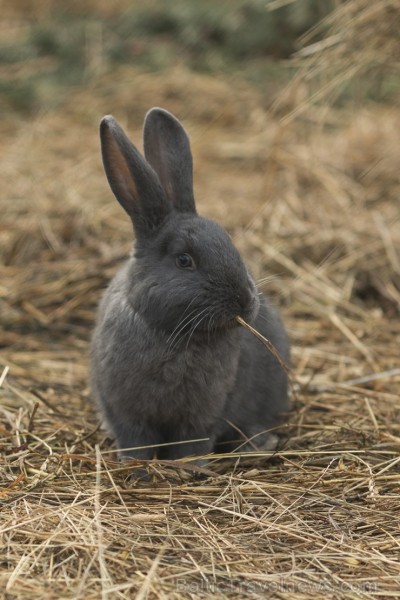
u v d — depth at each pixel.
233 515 8.03
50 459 8.95
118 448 9.41
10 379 11.30
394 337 12.83
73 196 16.03
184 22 23.08
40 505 7.95
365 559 7.27
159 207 8.97
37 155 18.09
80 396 10.94
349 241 14.70
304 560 7.30
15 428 9.62
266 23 22.61
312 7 21.92
